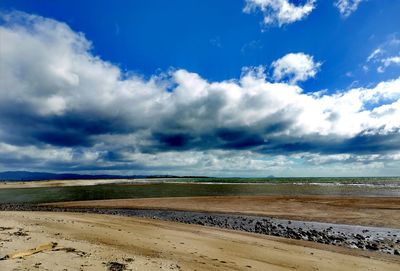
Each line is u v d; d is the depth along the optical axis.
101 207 37.81
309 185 95.00
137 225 20.94
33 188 89.06
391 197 42.19
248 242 16.83
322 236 20.34
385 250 16.70
